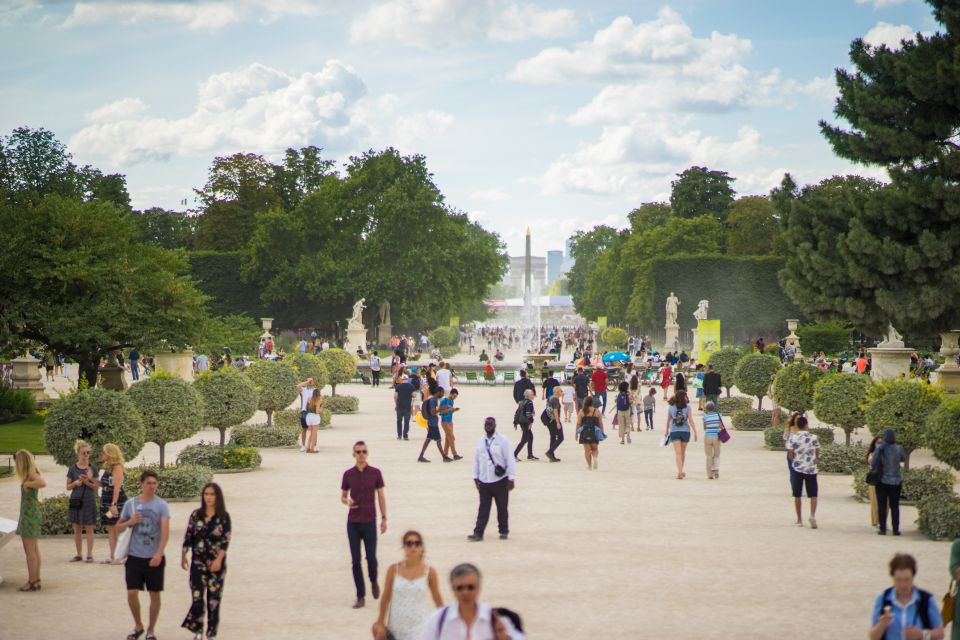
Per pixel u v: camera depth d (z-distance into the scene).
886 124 27.09
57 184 88.56
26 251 37.28
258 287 99.88
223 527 11.91
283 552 16.64
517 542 17.28
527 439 29.08
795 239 28.78
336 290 93.25
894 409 21.86
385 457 29.31
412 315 113.69
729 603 13.39
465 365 79.00
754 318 97.62
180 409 22.22
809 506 20.92
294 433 31.95
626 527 18.69
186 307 39.50
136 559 11.95
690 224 112.38
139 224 114.94
